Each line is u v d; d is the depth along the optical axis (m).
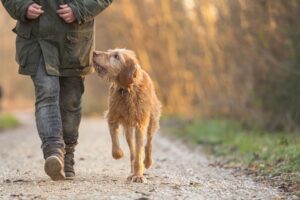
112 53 8.78
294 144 12.22
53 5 8.13
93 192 7.60
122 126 9.17
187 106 27.80
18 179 9.09
